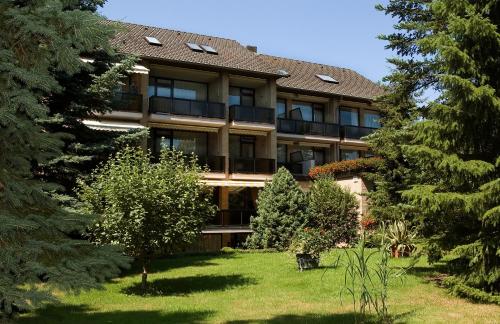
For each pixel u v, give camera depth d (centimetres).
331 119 3322
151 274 1516
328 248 1608
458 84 973
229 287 1277
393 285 1172
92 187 1266
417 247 1187
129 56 1662
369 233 2019
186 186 1238
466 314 912
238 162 2806
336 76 3694
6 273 473
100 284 512
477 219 1032
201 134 2861
